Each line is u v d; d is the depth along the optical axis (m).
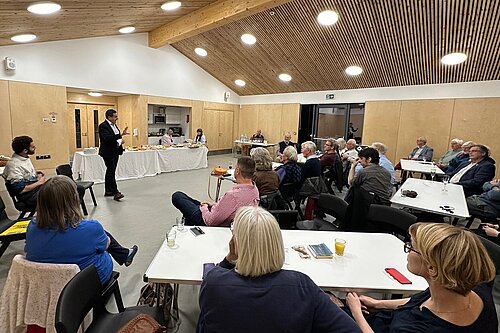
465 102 6.66
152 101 8.67
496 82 6.25
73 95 8.38
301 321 0.94
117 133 4.99
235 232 1.07
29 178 3.43
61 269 1.42
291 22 5.91
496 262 1.70
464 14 4.59
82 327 1.51
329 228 2.86
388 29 5.39
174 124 10.35
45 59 6.27
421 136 7.34
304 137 10.02
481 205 3.44
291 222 2.56
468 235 0.99
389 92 7.77
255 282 1.00
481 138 6.54
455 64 6.00
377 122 8.01
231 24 6.64
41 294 1.41
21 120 6.00
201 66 9.85
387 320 1.38
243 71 9.23
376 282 1.48
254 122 11.15
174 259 1.62
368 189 3.21
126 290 2.40
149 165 7.12
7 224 2.67
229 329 0.94
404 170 5.53
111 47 7.49
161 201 4.95
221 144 11.20
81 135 8.86
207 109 10.41
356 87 8.27
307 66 7.72
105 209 4.45
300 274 1.05
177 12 6.11
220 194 5.55
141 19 6.14
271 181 3.07
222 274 1.04
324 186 3.99
